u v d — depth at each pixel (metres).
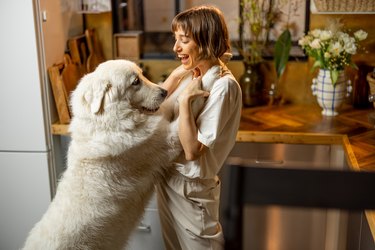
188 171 1.93
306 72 3.18
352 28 3.05
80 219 1.93
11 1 2.54
